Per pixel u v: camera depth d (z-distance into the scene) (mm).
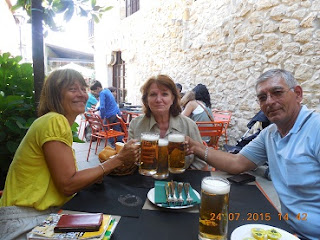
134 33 8133
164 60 6723
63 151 1149
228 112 4676
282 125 1438
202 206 853
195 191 1211
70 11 1742
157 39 6941
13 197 1202
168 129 1884
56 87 1295
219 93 5012
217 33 4930
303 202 1319
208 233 842
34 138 1179
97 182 1334
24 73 2246
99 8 1848
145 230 911
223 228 843
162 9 6594
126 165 1439
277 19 3768
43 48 1796
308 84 3457
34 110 2062
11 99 1949
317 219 1264
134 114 5336
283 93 1350
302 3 3449
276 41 3814
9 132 2051
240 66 4469
